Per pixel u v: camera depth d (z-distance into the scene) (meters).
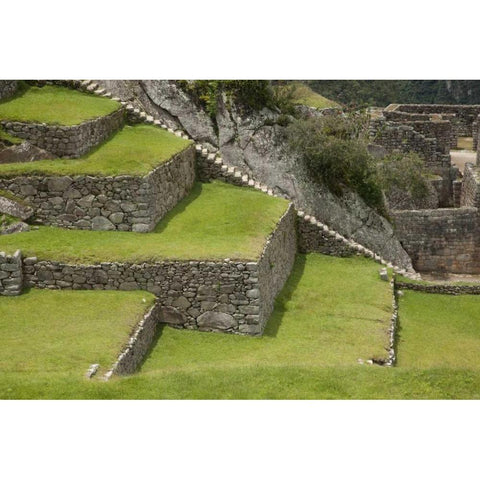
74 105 31.14
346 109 45.50
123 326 22.89
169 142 31.66
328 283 30.77
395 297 31.81
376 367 21.00
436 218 37.81
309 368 20.69
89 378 19.52
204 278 24.91
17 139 28.48
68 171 27.38
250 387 19.73
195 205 30.47
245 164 35.66
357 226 36.41
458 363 26.19
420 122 43.19
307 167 36.06
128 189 27.27
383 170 38.91
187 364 22.69
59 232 27.22
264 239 27.02
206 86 36.09
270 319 26.69
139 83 35.44
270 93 37.62
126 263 25.05
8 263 24.73
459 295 32.81
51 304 24.38
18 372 19.73
